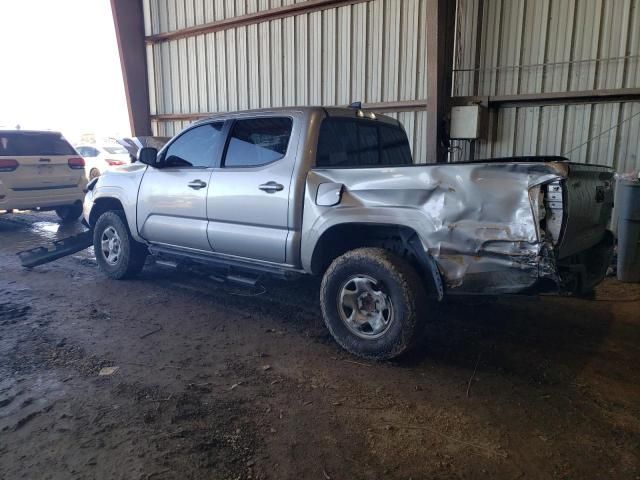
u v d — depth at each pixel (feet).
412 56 28.04
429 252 11.09
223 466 8.07
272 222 13.67
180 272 20.84
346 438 8.91
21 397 10.25
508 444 8.79
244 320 15.06
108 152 59.36
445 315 15.40
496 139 26.30
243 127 14.84
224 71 37.60
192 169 15.93
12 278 19.92
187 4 38.60
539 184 9.77
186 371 11.54
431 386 10.91
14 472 7.88
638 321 14.98
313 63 32.22
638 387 10.92
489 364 12.03
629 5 22.04
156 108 43.14
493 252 10.31
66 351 12.62
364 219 11.94
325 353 12.64
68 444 8.63
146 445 8.59
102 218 19.67
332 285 12.55
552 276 9.74
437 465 8.18
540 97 24.31
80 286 18.74
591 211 11.67
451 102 26.43
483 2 25.31
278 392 10.57
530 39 24.54
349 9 29.94
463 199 10.59
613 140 23.30
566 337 13.76
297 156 13.23
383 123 16.37
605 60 22.91
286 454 8.41
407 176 11.37
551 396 10.50
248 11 34.83
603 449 8.65
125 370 11.55
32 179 30.42
